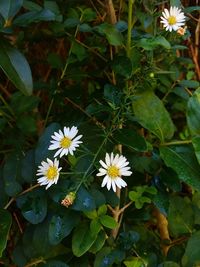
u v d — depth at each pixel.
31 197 0.17
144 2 0.20
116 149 0.18
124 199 0.19
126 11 0.21
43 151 0.17
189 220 0.19
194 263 0.18
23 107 0.19
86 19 0.20
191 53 0.26
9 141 0.19
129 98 0.18
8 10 0.17
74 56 0.20
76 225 0.17
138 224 0.20
